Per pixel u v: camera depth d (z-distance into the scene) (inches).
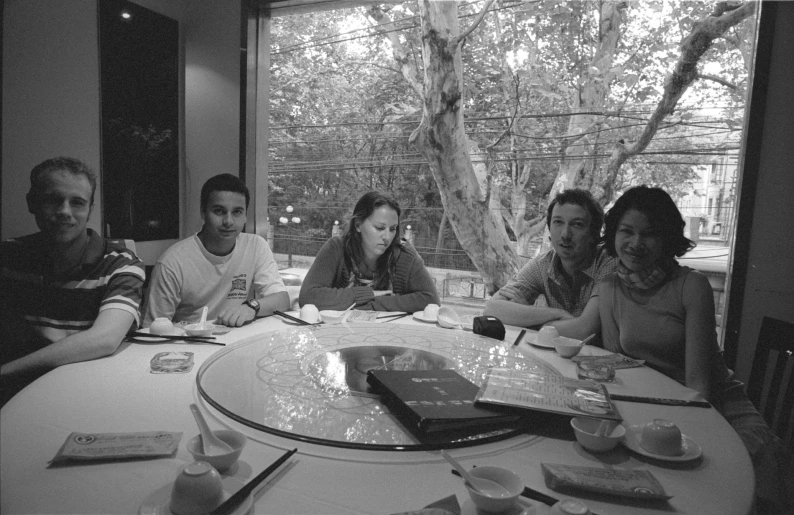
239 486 33.2
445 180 151.9
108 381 54.2
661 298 71.7
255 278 100.3
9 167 106.4
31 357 58.8
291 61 177.3
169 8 140.7
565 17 148.1
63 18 115.1
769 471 54.6
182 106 147.3
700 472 38.9
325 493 34.0
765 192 100.6
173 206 146.8
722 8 125.6
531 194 159.0
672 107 133.9
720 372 72.5
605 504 33.8
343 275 103.2
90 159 122.9
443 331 80.2
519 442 43.1
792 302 100.1
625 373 63.2
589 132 148.9
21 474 35.0
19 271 74.8
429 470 37.7
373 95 173.0
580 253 93.2
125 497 32.5
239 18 139.0
